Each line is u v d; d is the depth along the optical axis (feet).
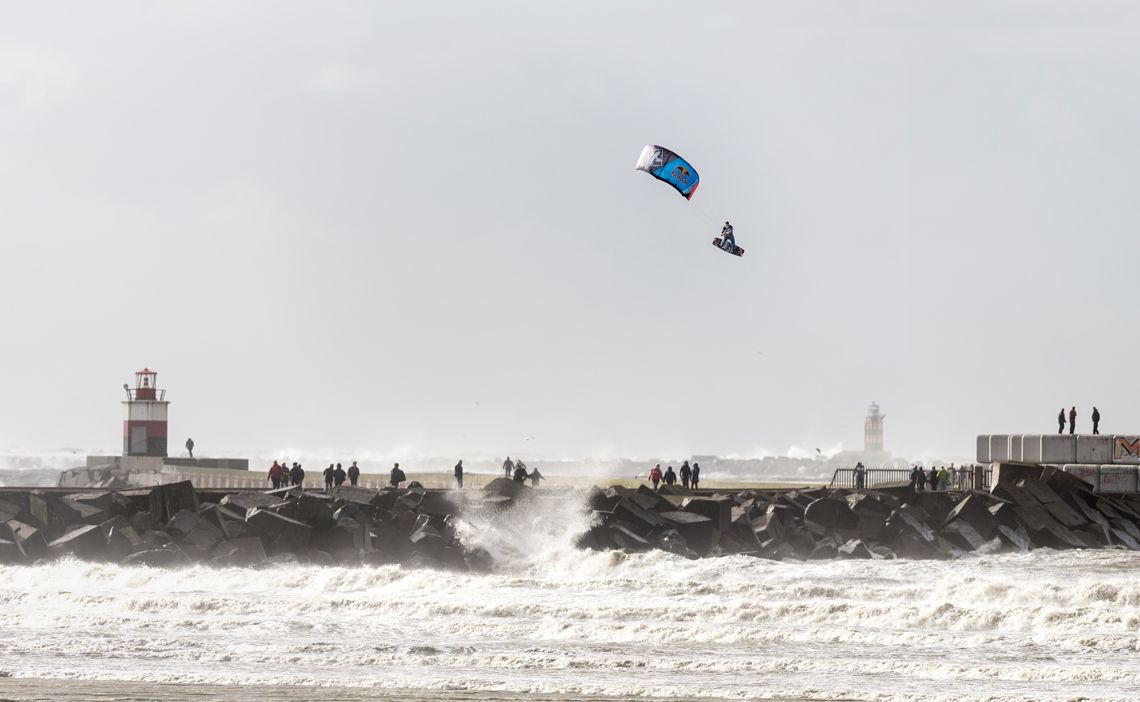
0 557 309.42
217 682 188.65
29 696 174.29
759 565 332.39
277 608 259.19
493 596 277.03
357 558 334.85
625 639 232.94
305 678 192.24
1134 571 342.23
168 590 287.48
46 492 363.76
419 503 370.53
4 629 233.76
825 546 379.55
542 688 188.55
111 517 342.44
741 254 324.60
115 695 175.73
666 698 182.39
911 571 330.75
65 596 268.21
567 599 272.31
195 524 332.19
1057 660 212.43
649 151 332.80
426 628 240.53
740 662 207.62
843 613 249.14
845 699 182.91
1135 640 228.43
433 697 179.83
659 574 321.93
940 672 202.39
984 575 327.26
